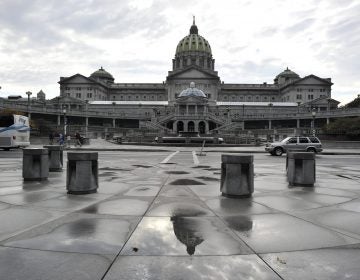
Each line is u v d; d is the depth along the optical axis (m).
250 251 5.16
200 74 156.00
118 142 58.09
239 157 9.20
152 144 52.28
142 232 6.03
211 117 116.62
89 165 9.74
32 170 12.17
